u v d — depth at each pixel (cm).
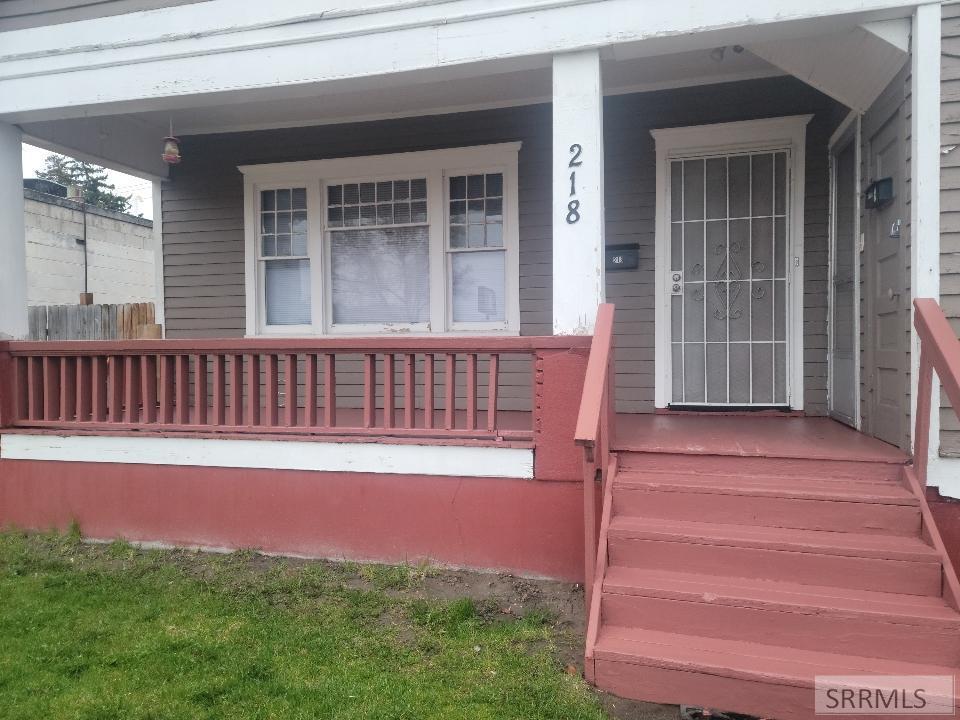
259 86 448
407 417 427
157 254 700
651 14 381
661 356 562
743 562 327
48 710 283
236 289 676
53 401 504
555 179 398
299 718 276
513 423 521
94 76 477
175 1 463
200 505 462
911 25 356
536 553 405
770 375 545
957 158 347
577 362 392
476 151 604
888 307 397
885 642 284
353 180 643
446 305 621
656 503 363
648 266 566
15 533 493
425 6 416
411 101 589
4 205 515
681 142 553
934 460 348
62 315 1019
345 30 430
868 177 432
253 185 666
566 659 322
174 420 520
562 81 397
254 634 350
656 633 308
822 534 335
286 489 446
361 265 646
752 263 547
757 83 537
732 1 370
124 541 475
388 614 373
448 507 418
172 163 633
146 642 341
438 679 306
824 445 399
